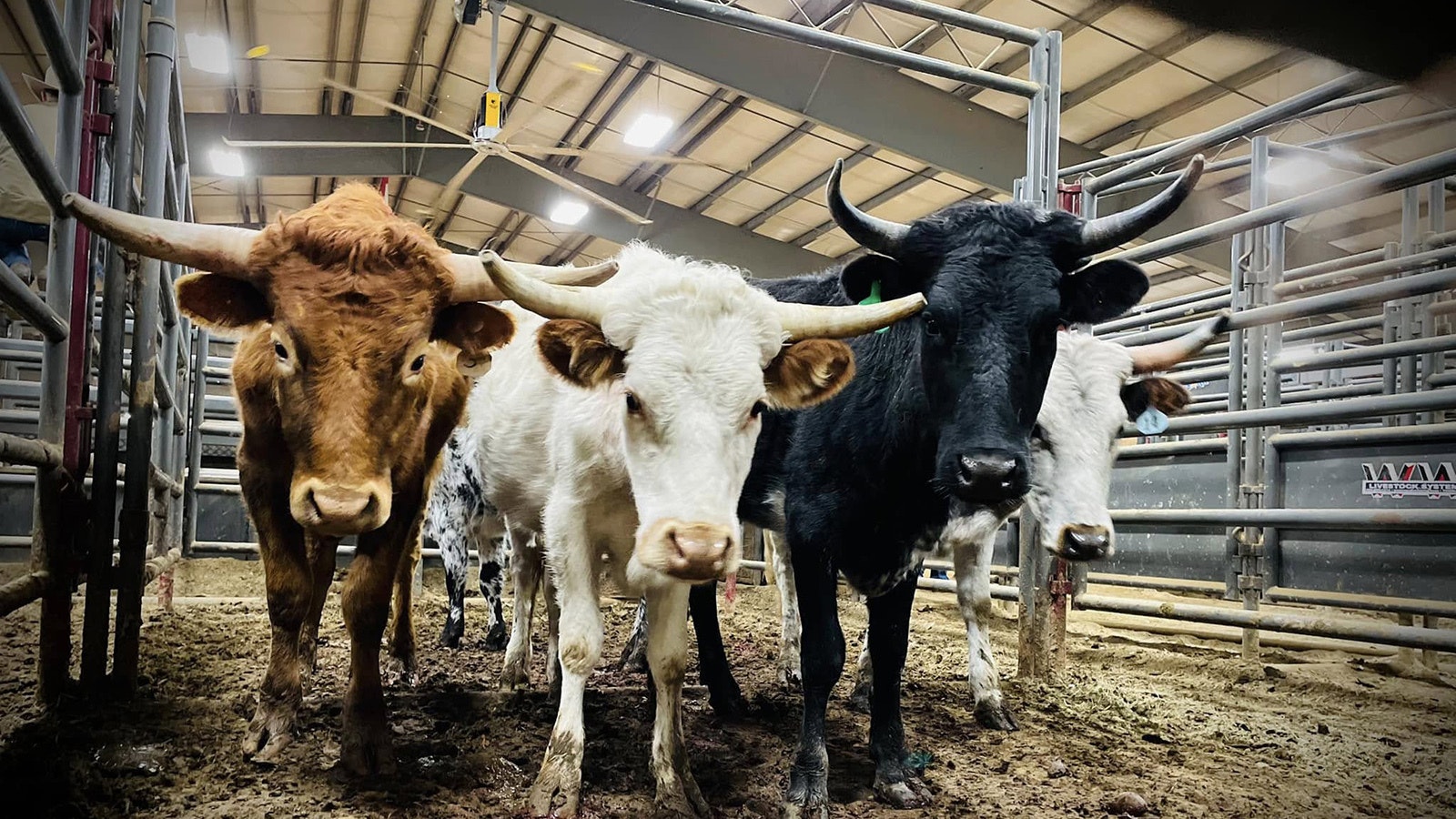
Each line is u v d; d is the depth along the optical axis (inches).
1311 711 209.9
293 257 122.3
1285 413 213.5
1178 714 200.5
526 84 629.3
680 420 114.5
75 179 151.8
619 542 143.1
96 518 165.2
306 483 116.3
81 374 163.5
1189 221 504.1
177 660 199.5
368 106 706.2
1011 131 497.7
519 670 192.1
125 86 163.0
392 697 183.9
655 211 761.6
